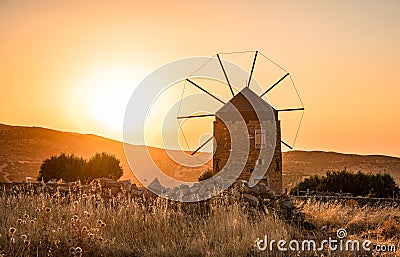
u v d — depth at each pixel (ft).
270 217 49.47
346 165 351.05
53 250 39.42
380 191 157.07
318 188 161.48
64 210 48.19
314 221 56.13
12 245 39.83
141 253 41.14
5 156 313.53
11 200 52.65
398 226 54.08
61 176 170.60
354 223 57.52
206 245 42.22
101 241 41.68
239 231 45.75
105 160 176.86
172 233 45.32
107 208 50.19
